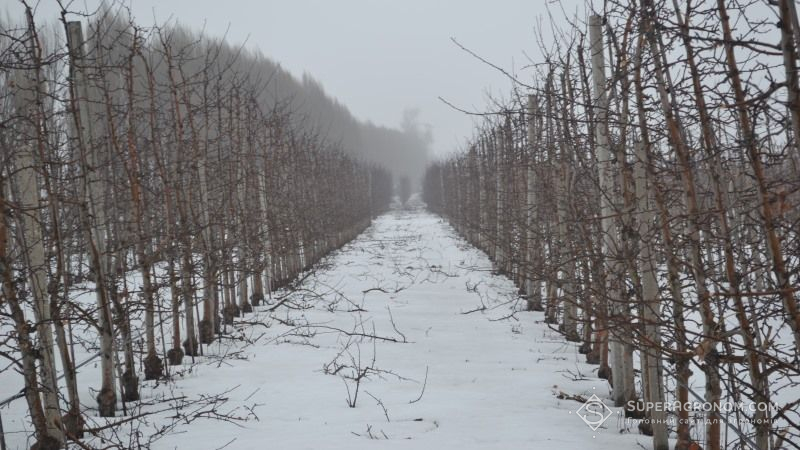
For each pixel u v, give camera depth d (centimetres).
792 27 306
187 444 666
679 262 481
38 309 600
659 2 462
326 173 3203
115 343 787
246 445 659
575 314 1191
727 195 433
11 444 690
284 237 1948
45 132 627
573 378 970
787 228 378
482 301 1702
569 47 812
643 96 510
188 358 1149
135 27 927
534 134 1487
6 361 1086
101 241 802
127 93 988
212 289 1301
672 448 626
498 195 2152
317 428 721
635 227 679
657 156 557
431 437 679
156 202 1125
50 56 638
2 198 561
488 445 650
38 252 627
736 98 366
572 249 905
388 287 2116
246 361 1112
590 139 723
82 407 825
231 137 1438
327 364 1061
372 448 641
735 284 419
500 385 939
